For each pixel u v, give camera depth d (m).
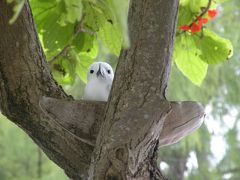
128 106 2.97
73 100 3.17
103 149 2.97
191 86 7.14
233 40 7.20
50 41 4.10
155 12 2.98
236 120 8.27
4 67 3.32
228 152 8.59
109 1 2.43
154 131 2.97
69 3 2.62
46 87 3.37
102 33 4.05
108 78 3.98
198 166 8.66
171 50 3.01
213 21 7.14
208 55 4.01
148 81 2.97
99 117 3.12
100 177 2.96
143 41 2.97
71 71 4.20
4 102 3.35
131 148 2.94
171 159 8.74
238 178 8.64
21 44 3.32
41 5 4.00
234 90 7.72
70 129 3.16
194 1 3.94
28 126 3.36
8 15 3.26
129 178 2.95
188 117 3.14
